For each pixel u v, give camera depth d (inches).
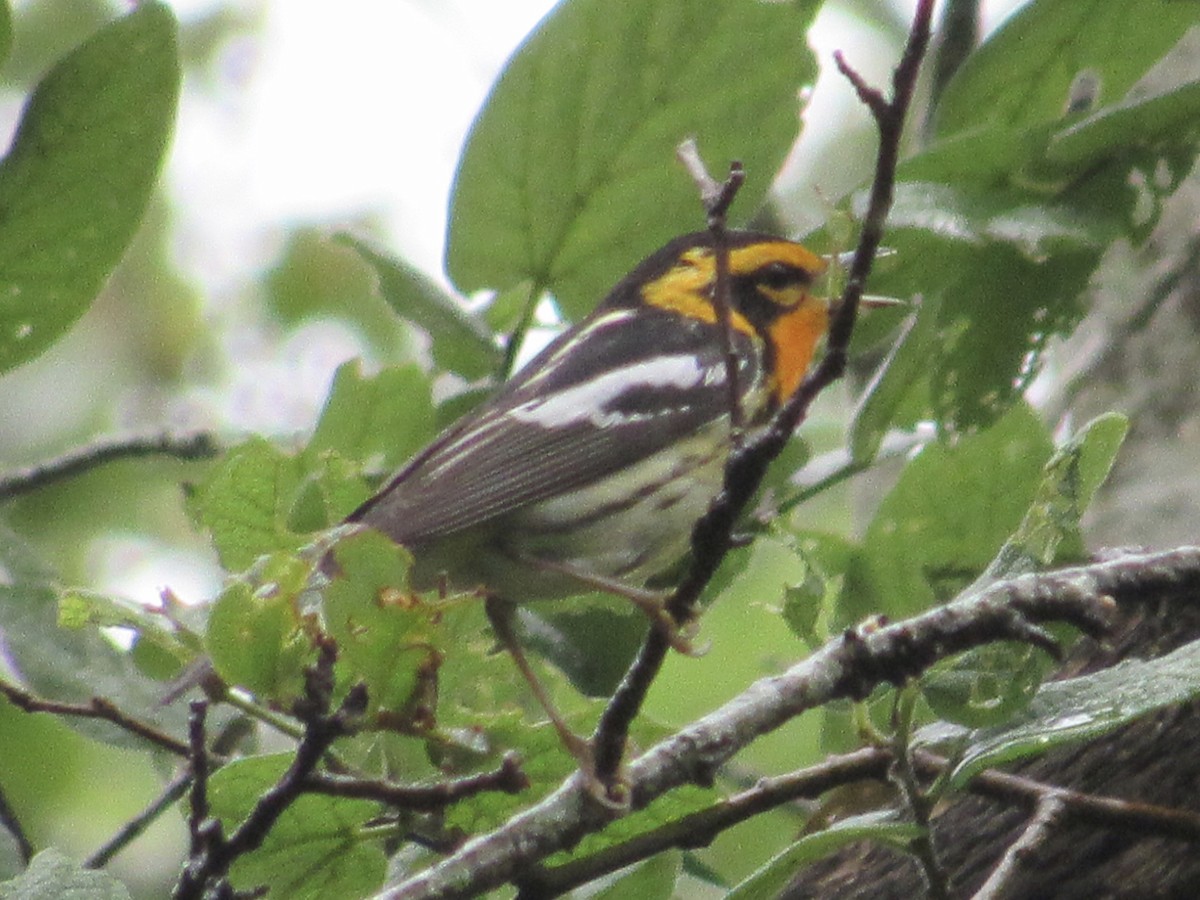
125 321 688.4
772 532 333.4
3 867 379.2
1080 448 295.1
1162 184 397.7
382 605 257.8
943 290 394.0
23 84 692.1
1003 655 289.0
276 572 260.2
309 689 258.5
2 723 564.7
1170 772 328.5
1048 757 339.6
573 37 403.2
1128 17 415.2
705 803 314.7
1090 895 324.8
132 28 363.6
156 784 576.7
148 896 563.8
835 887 351.6
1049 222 375.2
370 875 319.6
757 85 411.8
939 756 338.0
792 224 612.4
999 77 429.7
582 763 297.9
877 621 314.7
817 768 318.7
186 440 507.5
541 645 405.4
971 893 336.5
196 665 287.3
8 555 386.6
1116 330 520.7
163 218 691.4
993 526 426.9
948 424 406.3
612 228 427.2
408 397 418.3
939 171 384.5
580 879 315.0
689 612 281.1
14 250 377.7
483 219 424.8
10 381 679.7
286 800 265.3
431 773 319.0
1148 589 308.2
